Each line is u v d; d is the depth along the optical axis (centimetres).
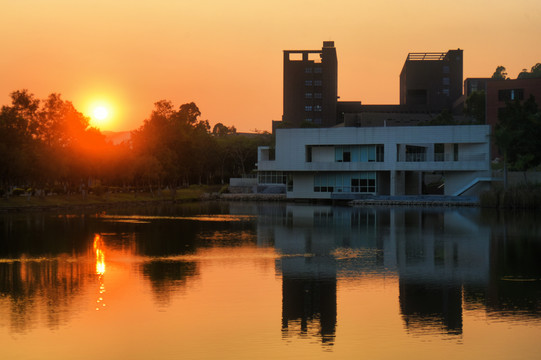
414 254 4828
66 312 3005
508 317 2928
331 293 3409
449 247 5234
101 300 3241
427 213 9244
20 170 9675
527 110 11644
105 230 6775
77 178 11769
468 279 3794
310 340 2606
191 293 3403
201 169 19500
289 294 3381
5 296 3319
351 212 9650
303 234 6297
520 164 10706
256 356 2427
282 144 12606
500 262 4434
